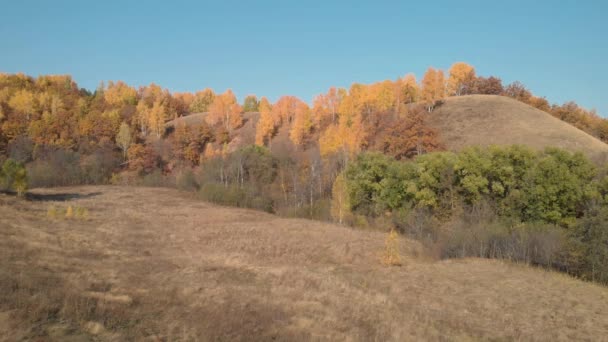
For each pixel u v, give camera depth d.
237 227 42.16
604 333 16.84
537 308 19.91
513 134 64.75
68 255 22.00
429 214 42.09
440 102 86.94
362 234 40.56
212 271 22.53
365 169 49.56
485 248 32.66
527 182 36.84
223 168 77.12
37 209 40.66
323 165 69.94
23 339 10.35
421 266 28.73
